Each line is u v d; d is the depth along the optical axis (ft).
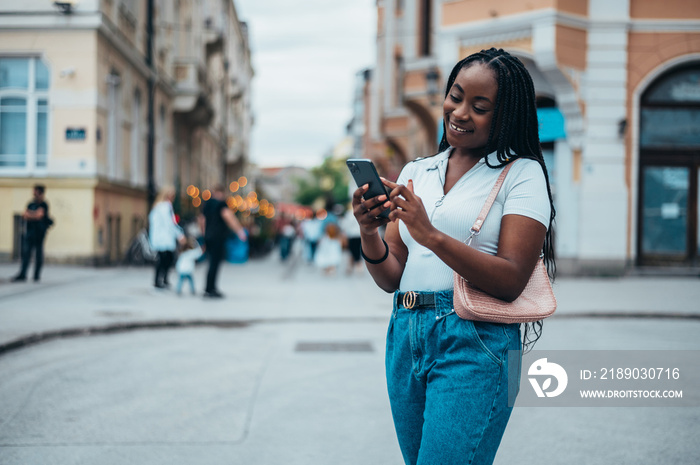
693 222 59.62
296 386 20.58
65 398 18.85
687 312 35.27
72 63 60.90
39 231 46.52
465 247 6.91
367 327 32.81
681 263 59.67
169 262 44.98
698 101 59.57
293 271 73.77
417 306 7.63
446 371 7.31
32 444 15.01
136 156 76.69
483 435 7.11
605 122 58.03
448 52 60.59
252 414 17.58
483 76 7.39
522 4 56.54
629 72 58.13
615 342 27.43
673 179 59.82
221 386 20.45
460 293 7.13
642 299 41.37
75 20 60.39
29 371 21.98
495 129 7.49
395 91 101.04
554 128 59.16
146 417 17.19
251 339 28.96
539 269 7.55
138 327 31.01
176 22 96.89
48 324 29.30
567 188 58.70
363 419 17.24
